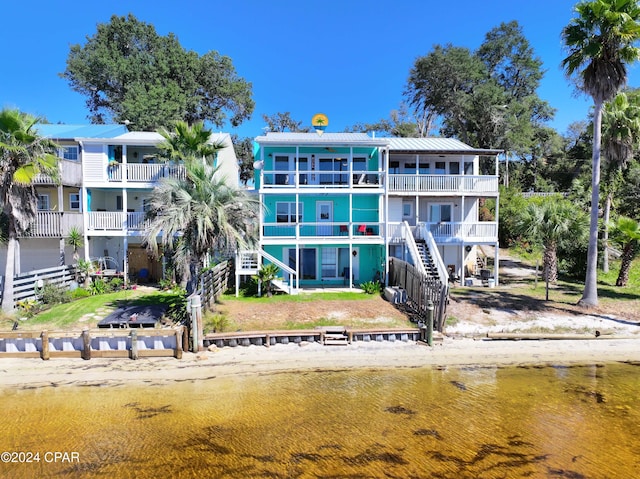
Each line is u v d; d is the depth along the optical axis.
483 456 7.41
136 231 20.73
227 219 14.02
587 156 40.81
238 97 41.69
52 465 7.11
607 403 9.66
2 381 10.73
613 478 6.78
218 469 7.00
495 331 14.54
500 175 42.75
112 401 9.66
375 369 11.74
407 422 8.70
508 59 44.75
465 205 24.12
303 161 22.86
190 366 11.80
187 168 14.63
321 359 12.41
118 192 22.89
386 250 21.14
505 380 11.02
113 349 12.33
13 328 13.55
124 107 34.53
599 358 12.60
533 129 41.56
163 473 6.88
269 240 20.89
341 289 21.08
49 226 18.67
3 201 14.73
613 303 17.25
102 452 7.52
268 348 13.18
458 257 24.06
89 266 19.55
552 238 21.52
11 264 15.13
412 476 6.80
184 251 14.01
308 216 23.11
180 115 36.38
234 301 17.72
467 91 42.69
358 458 7.32
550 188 42.34
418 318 15.26
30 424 8.56
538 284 21.50
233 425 8.55
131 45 38.81
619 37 14.89
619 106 19.38
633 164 24.31
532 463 7.20
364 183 22.78
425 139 26.06
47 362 11.94
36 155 14.95
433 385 10.68
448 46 41.22
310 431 8.30
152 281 22.73
